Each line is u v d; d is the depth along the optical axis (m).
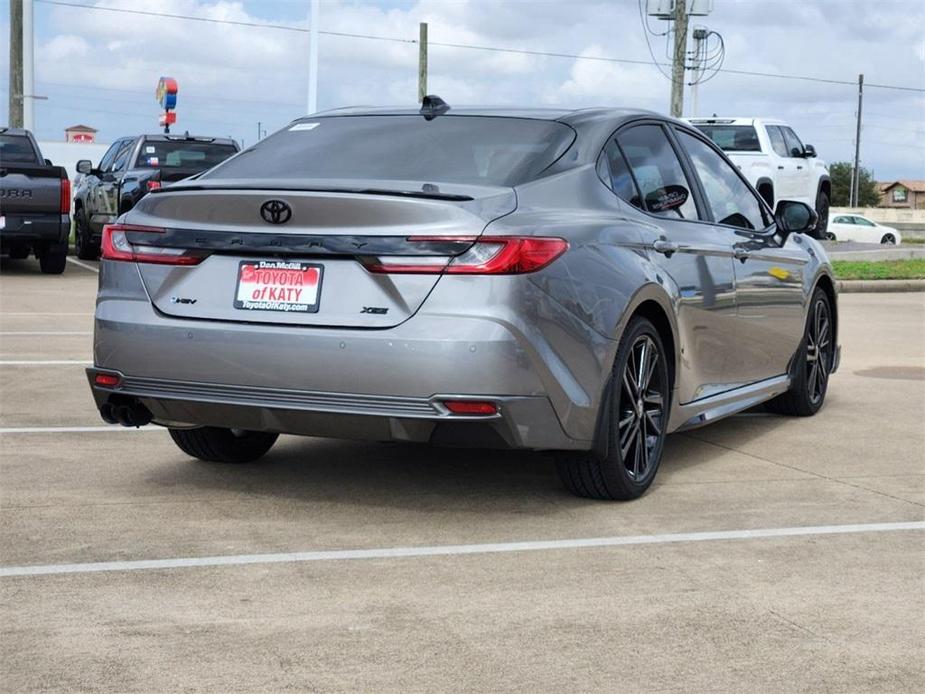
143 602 3.81
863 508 5.21
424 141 5.30
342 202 4.57
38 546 4.39
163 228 4.88
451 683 3.20
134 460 5.86
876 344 11.55
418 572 4.17
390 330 4.49
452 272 4.47
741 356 6.41
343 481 5.51
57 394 7.69
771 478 5.79
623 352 5.04
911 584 4.15
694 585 4.09
